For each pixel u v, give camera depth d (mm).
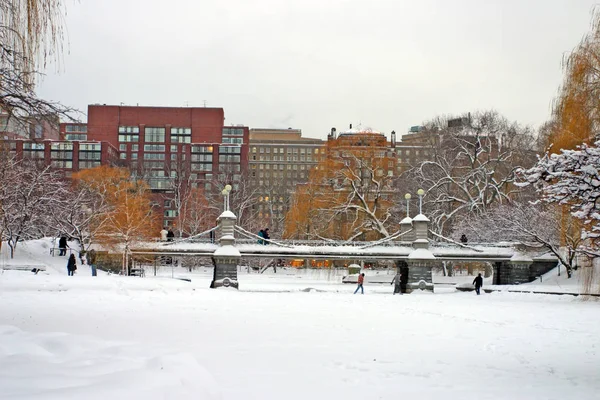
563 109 45125
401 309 41125
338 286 71750
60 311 33219
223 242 60906
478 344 25906
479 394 17094
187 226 103938
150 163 177000
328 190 83125
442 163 85562
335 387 17422
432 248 64562
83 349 17000
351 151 84250
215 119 184375
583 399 16656
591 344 26266
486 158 86375
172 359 14539
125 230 64125
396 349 24172
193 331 27281
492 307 43438
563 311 40594
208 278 76062
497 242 69312
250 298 47625
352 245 66188
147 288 51031
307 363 20719
